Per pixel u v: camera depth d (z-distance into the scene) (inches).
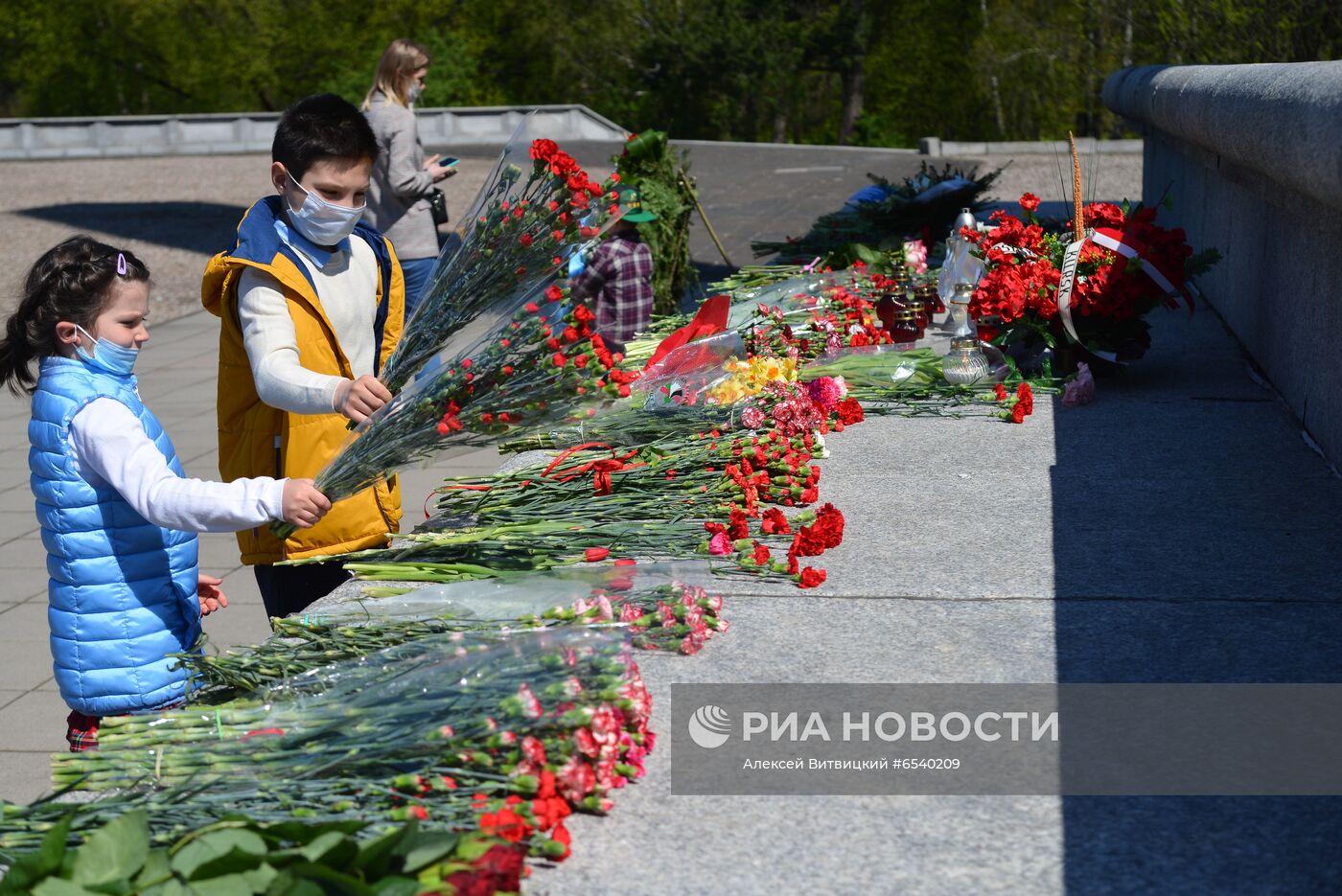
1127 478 174.4
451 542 140.3
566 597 122.6
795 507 165.3
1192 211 319.6
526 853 86.9
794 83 1729.8
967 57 1750.7
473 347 133.0
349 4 1904.5
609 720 92.4
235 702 103.7
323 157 128.5
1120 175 792.3
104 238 719.7
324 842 74.9
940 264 325.7
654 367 191.2
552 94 2020.2
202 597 134.4
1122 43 1039.0
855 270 282.4
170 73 1953.7
